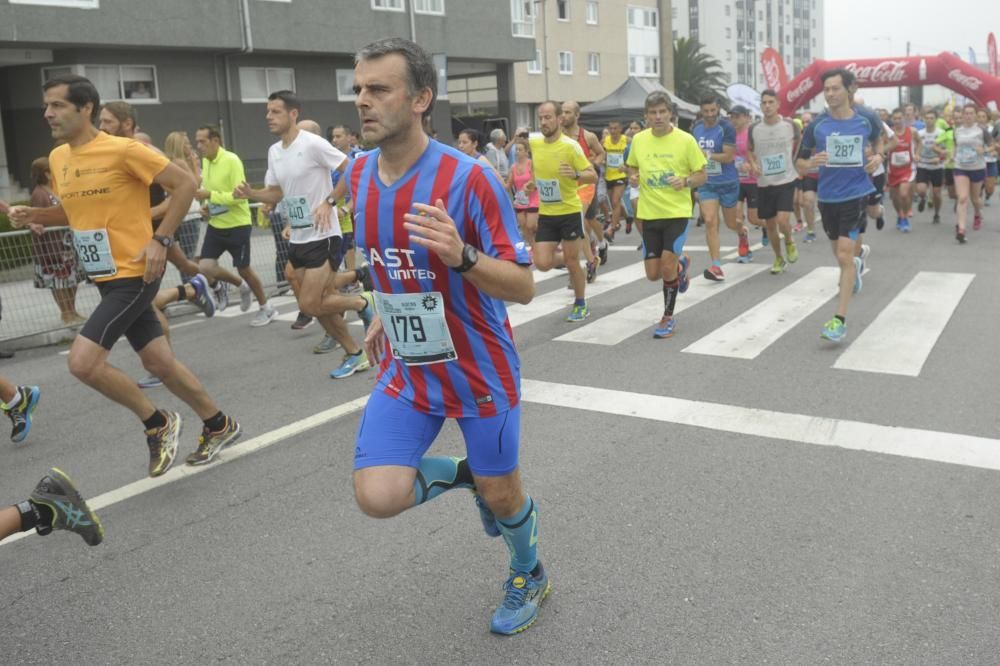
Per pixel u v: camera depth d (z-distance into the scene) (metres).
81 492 4.65
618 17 45.31
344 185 6.29
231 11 22.19
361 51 2.59
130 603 3.44
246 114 23.83
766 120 9.79
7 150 22.11
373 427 2.84
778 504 4.03
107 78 21.16
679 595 3.27
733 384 5.90
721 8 99.12
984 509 3.89
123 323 4.45
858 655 2.86
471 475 2.99
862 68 21.05
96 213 4.38
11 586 3.63
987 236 12.46
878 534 3.70
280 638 3.13
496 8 30.06
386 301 2.78
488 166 2.66
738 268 10.58
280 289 11.03
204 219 8.95
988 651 2.85
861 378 5.91
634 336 7.42
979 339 6.79
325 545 3.84
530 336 7.60
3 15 18.36
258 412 5.86
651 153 7.24
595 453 4.76
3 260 8.87
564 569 3.51
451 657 2.96
